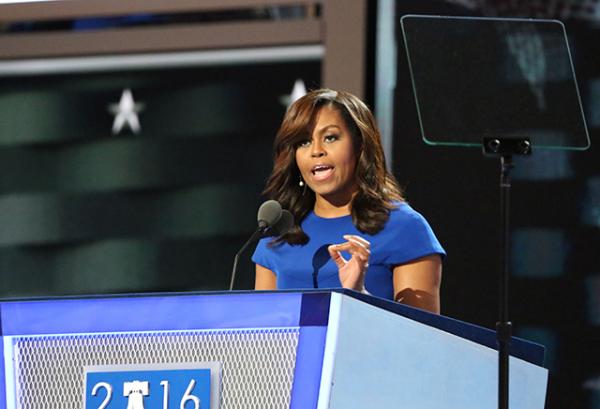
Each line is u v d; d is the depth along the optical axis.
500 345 7.39
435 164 14.94
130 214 16.20
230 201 15.92
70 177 16.42
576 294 14.50
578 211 14.55
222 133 16.02
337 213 9.87
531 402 7.80
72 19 16.56
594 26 14.58
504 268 8.11
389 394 6.92
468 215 14.83
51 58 16.58
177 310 7.00
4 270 16.47
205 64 16.16
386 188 9.87
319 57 15.79
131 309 7.08
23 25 16.70
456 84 8.67
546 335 14.53
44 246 16.39
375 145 9.78
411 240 9.55
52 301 7.19
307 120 9.73
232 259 15.84
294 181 10.03
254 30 15.98
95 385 7.01
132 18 16.41
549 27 8.72
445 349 7.27
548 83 8.70
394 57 15.19
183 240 16.00
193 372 6.89
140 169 16.22
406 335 7.07
